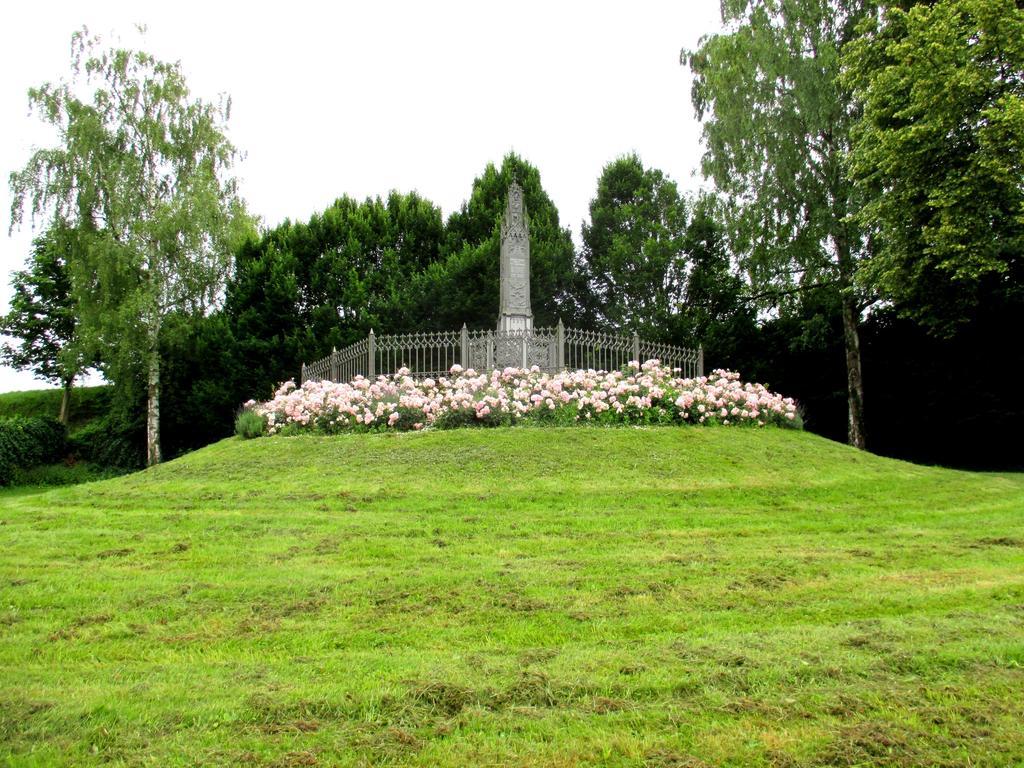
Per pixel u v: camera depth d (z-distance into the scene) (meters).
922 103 19.78
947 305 22.38
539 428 13.80
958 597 6.40
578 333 16.81
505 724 4.07
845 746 3.79
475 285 32.31
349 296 32.28
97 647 5.33
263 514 9.81
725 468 12.45
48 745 3.83
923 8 20.92
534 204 36.62
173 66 32.03
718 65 27.41
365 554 7.78
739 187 27.34
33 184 29.20
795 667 4.77
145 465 35.69
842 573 7.17
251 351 32.50
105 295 29.17
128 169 29.88
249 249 35.31
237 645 5.36
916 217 21.11
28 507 10.93
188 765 3.66
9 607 6.18
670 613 6.01
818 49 25.72
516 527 9.04
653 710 4.21
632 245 35.12
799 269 26.70
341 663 4.95
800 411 18.22
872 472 13.60
